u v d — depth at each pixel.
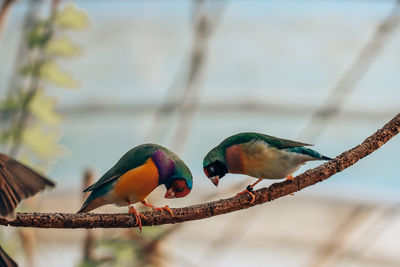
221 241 11.74
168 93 10.66
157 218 4.64
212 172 5.57
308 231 11.99
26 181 3.64
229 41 12.59
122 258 6.98
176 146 10.55
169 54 12.75
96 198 5.12
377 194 12.57
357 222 12.48
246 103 13.06
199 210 4.66
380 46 11.35
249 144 5.39
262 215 12.05
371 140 4.69
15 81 6.91
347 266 11.99
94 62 12.19
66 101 12.06
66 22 6.76
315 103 12.98
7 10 6.88
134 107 12.59
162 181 5.16
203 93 12.66
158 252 7.35
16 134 6.72
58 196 11.43
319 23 12.52
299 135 11.99
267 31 12.38
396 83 12.22
